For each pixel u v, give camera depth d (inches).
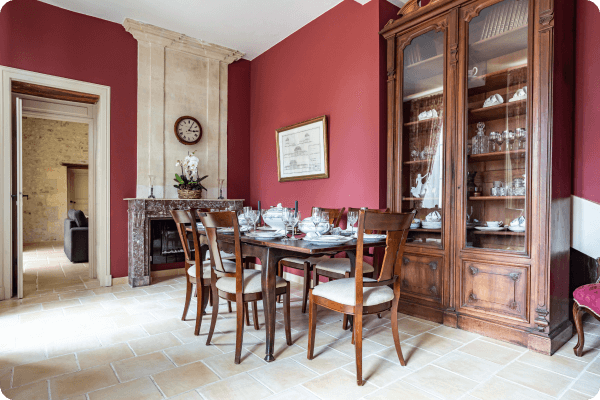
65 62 148.4
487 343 92.4
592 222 97.9
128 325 105.6
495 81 99.1
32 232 313.9
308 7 150.9
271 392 67.6
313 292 81.6
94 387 69.1
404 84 124.2
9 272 135.5
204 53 185.5
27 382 70.9
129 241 160.4
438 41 113.4
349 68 142.3
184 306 115.3
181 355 84.3
